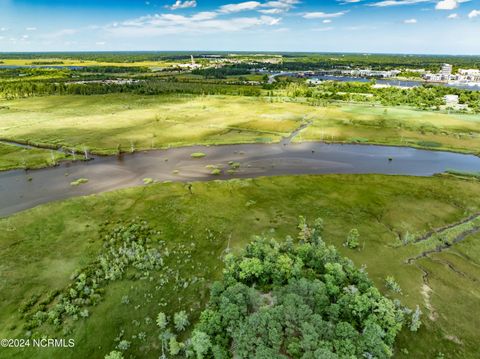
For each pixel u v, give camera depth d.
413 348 44.59
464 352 44.31
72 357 43.47
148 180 100.75
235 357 41.03
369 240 68.50
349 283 52.12
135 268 59.97
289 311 42.19
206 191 91.38
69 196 90.25
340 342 39.22
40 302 52.06
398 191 91.56
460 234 70.75
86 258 62.81
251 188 93.44
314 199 86.88
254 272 51.91
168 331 45.84
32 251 64.44
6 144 131.25
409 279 57.31
